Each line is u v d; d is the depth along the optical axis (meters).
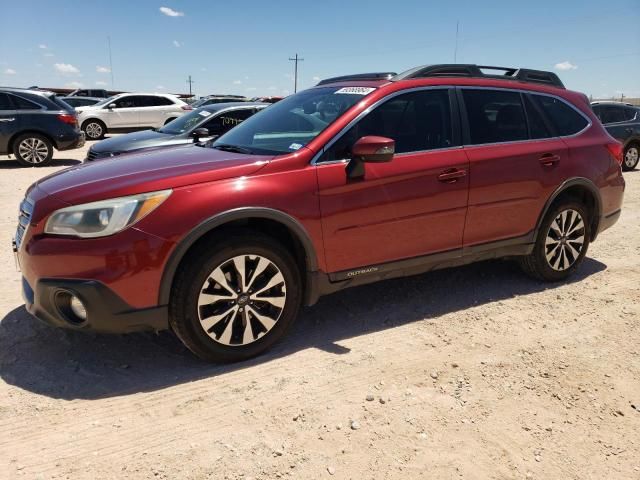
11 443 2.57
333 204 3.44
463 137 4.05
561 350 3.58
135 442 2.60
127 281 2.92
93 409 2.85
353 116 3.62
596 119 4.96
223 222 3.07
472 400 2.99
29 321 3.82
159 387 3.07
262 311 3.36
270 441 2.62
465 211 4.02
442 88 4.05
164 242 2.95
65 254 2.90
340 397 3.00
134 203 2.93
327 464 2.47
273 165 3.31
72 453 2.52
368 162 3.36
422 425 2.76
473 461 2.51
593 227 4.92
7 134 12.09
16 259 3.40
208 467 2.44
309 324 3.91
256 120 4.38
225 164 3.27
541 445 2.64
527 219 4.40
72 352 3.42
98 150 8.58
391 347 3.58
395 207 3.68
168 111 20.42
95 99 26.70
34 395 2.96
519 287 4.69
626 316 4.13
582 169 4.62
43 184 3.33
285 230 3.49
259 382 3.13
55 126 12.50
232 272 3.21
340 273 3.59
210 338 3.18
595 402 3.00
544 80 4.79
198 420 2.78
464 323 3.96
